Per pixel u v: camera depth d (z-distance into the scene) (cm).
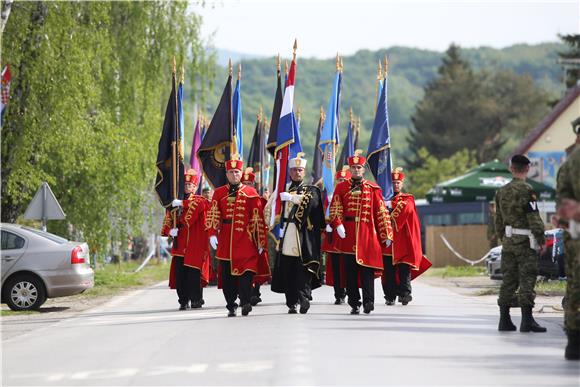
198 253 3434
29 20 4803
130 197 5397
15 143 4766
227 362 1997
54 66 4794
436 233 7619
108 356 2164
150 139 5631
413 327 2597
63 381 1834
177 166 3688
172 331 2634
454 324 2681
